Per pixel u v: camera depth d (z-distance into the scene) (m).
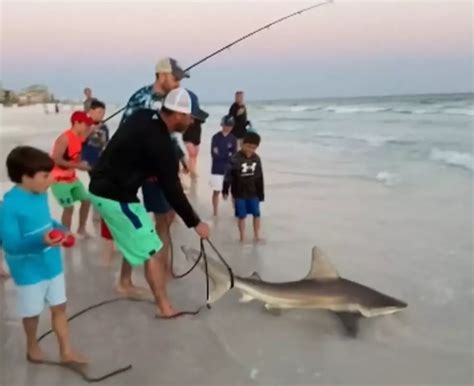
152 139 4.46
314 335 4.60
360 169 13.41
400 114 39.12
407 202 9.50
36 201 3.78
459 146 17.02
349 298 4.78
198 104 4.64
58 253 4.02
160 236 5.72
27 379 3.92
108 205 4.59
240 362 4.17
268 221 8.47
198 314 5.01
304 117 45.25
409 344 4.44
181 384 3.88
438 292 5.45
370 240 7.28
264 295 4.88
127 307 5.17
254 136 7.14
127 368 4.06
